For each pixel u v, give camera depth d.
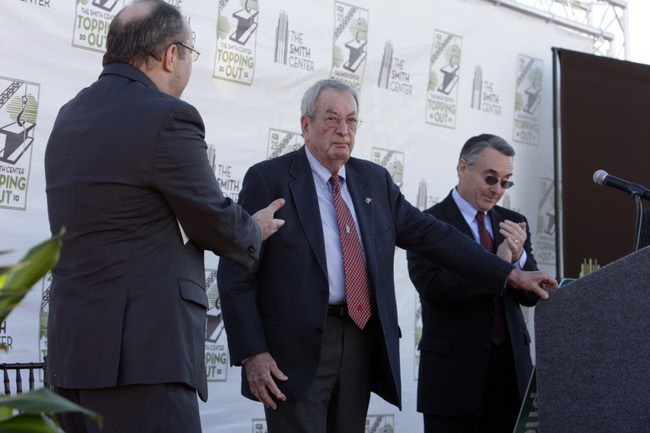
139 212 1.99
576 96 5.30
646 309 2.24
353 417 2.67
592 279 2.33
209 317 3.87
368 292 2.66
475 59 5.01
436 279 3.11
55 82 3.45
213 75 3.96
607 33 5.68
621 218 5.27
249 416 3.94
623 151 5.36
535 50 5.31
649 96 5.48
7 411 0.88
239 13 4.05
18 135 3.35
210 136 3.95
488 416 3.15
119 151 1.99
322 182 2.75
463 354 3.09
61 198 2.04
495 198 3.27
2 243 3.29
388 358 2.63
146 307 1.98
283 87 4.20
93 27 3.57
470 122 4.97
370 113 4.55
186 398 2.03
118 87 2.10
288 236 2.62
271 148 4.14
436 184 4.79
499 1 5.10
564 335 2.36
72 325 1.97
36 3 3.42
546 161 5.30
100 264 1.98
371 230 2.73
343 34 4.45
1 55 3.32
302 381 2.55
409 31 4.71
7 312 0.90
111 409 1.96
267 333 2.61
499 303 3.13
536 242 5.21
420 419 4.54
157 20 2.14
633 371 2.25
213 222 2.05
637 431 2.24
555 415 2.36
